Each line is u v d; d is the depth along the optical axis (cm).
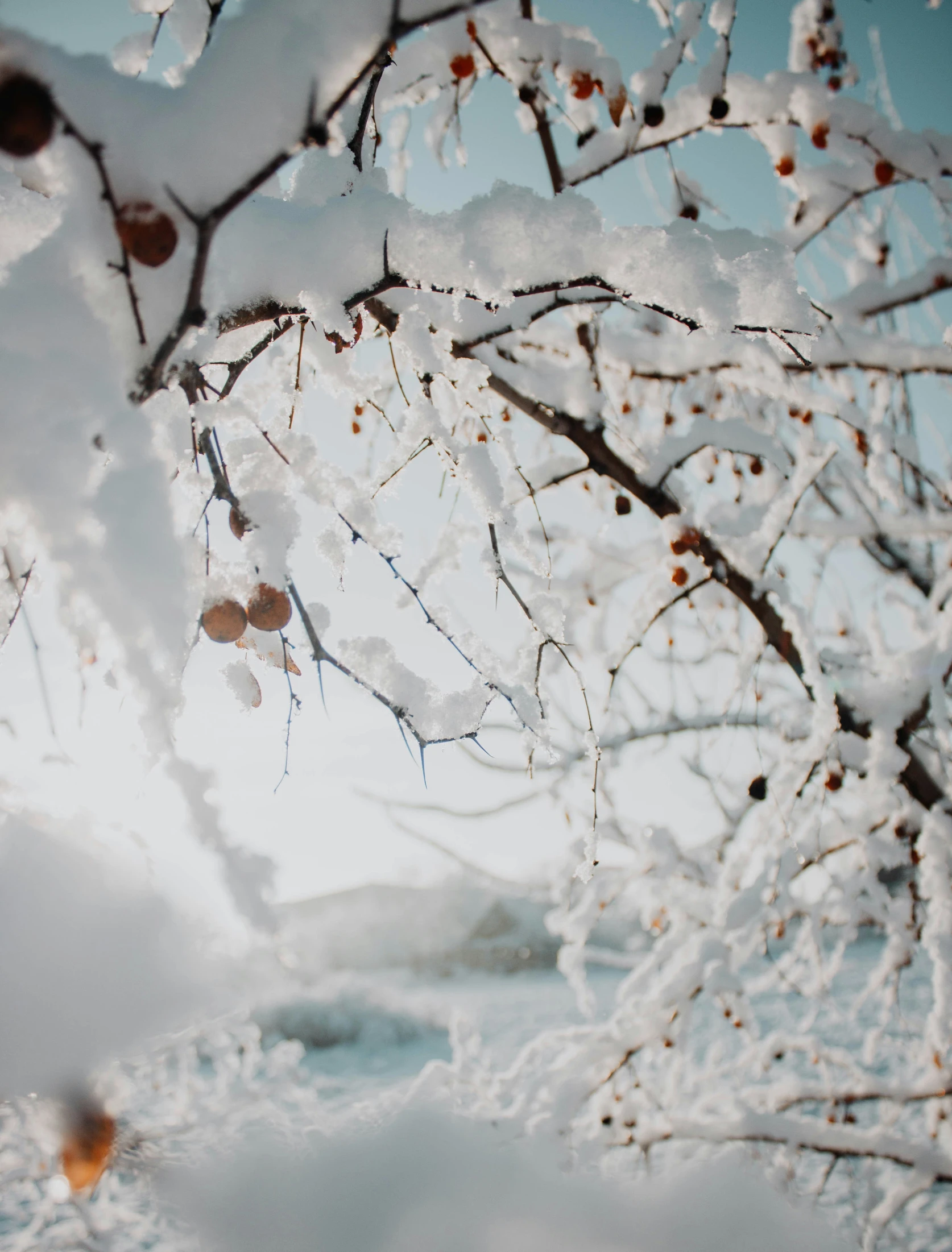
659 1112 138
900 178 126
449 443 75
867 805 141
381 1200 92
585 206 68
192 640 64
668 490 117
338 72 56
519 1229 94
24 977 57
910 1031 145
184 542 64
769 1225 105
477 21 101
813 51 126
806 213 140
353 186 74
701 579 125
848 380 160
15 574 59
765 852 143
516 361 119
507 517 76
